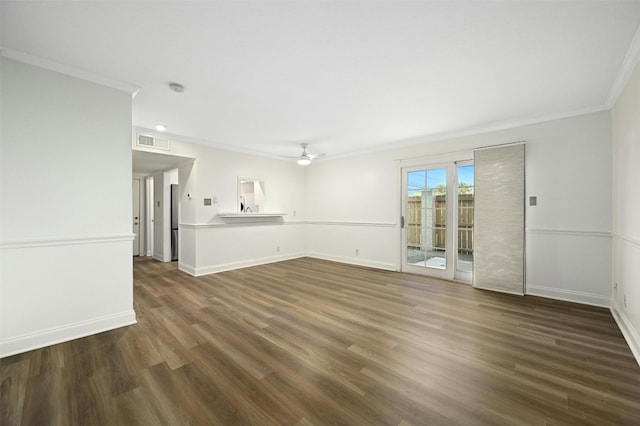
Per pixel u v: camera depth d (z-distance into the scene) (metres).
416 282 4.23
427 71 2.38
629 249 2.43
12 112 2.11
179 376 1.84
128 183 2.67
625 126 2.54
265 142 4.85
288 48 2.06
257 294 3.63
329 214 6.14
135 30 1.84
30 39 1.94
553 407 1.54
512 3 1.59
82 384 1.75
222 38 1.93
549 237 3.47
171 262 5.85
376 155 5.31
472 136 4.11
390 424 1.42
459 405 1.56
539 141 3.53
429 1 1.58
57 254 2.31
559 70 2.35
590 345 2.25
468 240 4.27
